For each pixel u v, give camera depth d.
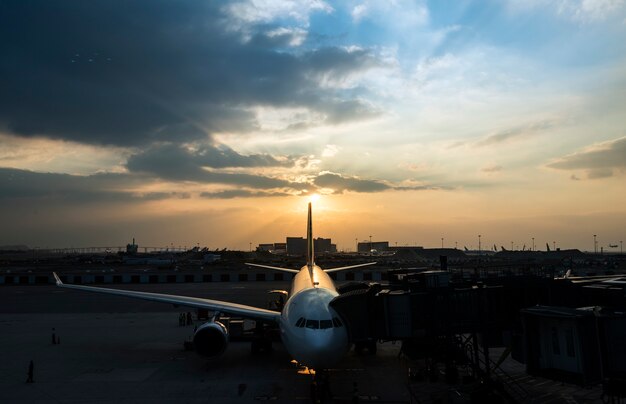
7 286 81.25
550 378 15.70
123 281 90.75
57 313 48.41
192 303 29.05
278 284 84.12
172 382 22.22
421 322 20.70
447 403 18.64
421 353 23.62
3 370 24.75
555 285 22.11
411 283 22.91
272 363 26.12
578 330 14.89
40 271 127.50
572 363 15.26
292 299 23.62
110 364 26.06
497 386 19.05
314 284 25.50
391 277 29.30
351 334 20.73
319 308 20.23
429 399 19.22
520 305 21.81
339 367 25.27
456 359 23.83
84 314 47.56
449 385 21.38
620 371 14.98
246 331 33.06
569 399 18.84
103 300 60.25
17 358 27.69
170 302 29.20
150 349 30.25
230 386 21.45
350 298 20.98
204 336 25.12
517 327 20.47
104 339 33.88
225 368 24.97
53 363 26.38
